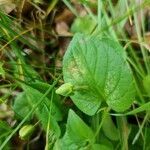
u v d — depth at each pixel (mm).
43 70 147
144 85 130
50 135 123
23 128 121
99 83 113
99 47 110
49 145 122
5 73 130
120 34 151
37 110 122
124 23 147
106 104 120
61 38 164
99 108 123
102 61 110
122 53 125
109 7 156
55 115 125
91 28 153
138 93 126
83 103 116
